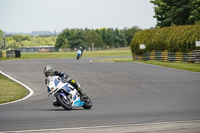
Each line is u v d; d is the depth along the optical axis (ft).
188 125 91.91
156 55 517.96
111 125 94.22
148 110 126.41
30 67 390.21
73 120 103.24
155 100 160.97
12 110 133.28
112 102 156.35
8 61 552.82
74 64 430.20
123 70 343.67
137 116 110.93
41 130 86.99
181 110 124.98
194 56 437.58
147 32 554.46
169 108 131.64
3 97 185.26
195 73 310.86
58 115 114.21
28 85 241.76
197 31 448.65
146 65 405.59
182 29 476.54
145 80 259.60
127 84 237.86
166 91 198.39
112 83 244.63
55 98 130.21
